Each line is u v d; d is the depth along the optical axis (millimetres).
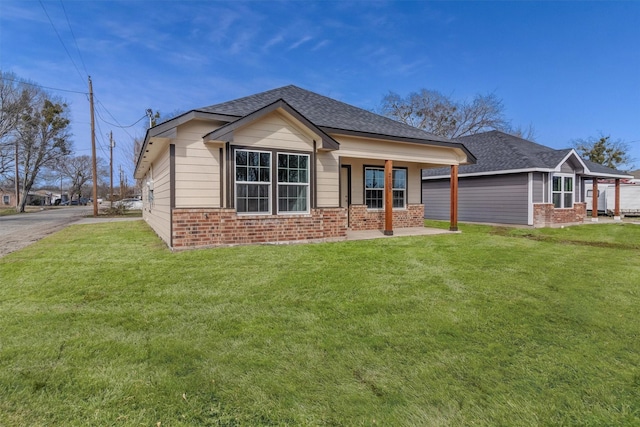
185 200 7445
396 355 2658
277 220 8016
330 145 8539
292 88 11836
